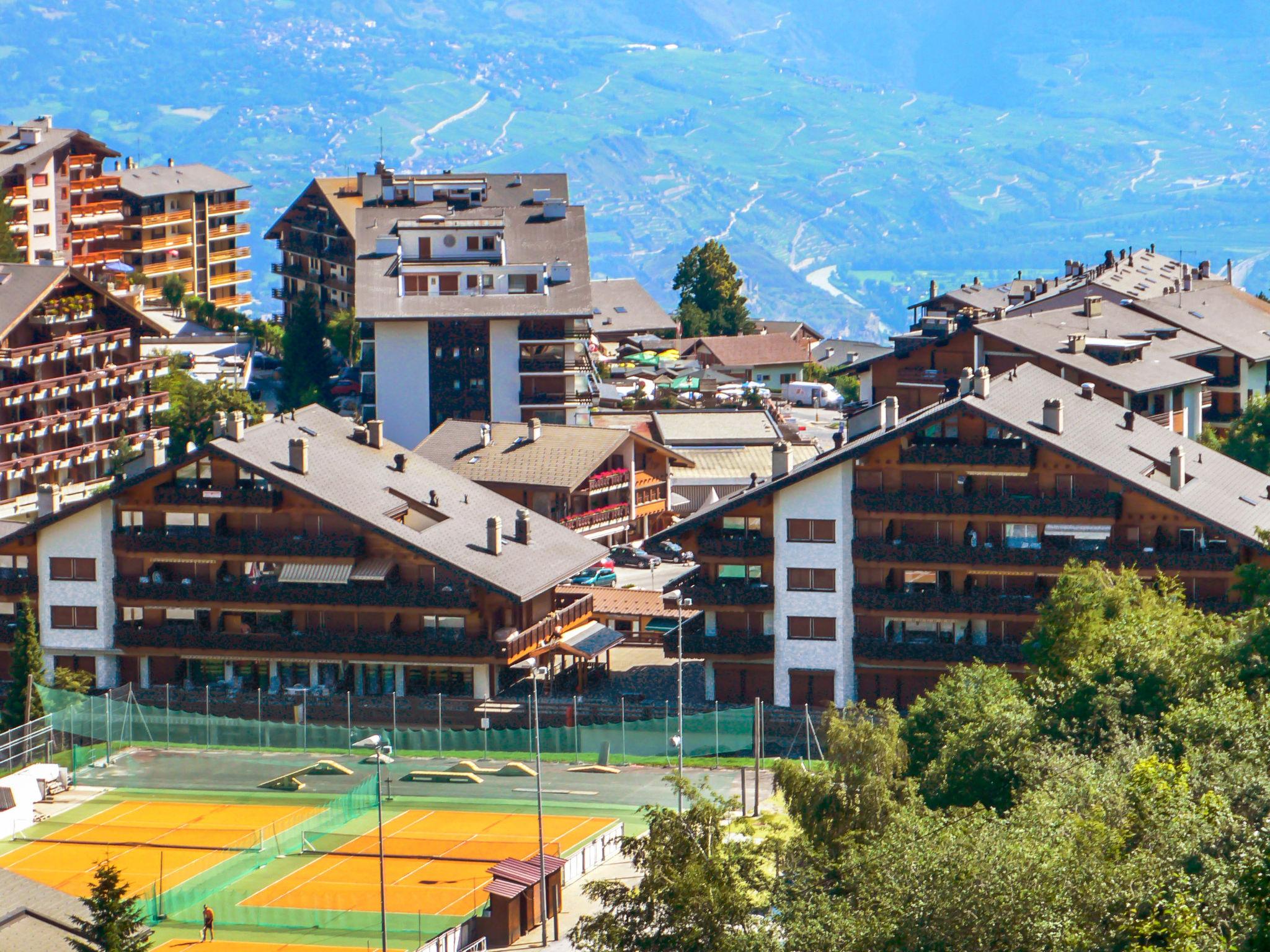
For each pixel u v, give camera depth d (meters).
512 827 134.00
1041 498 151.00
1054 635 129.25
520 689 161.88
